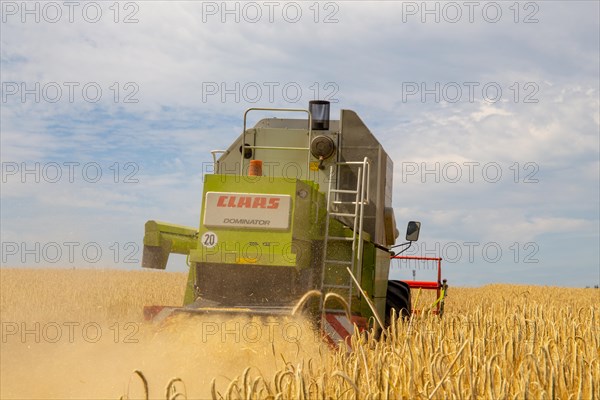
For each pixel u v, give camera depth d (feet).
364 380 33.94
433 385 31.89
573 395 32.60
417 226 76.89
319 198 57.72
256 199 51.98
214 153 65.26
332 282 56.85
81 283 151.53
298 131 64.54
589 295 206.49
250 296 53.01
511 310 73.31
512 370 36.83
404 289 74.38
